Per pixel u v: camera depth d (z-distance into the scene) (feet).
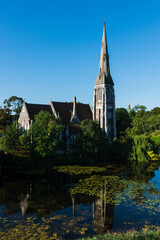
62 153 213.46
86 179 140.97
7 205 97.76
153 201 102.73
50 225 77.46
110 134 251.39
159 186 127.13
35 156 171.73
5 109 258.37
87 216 86.07
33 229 74.08
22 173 155.53
